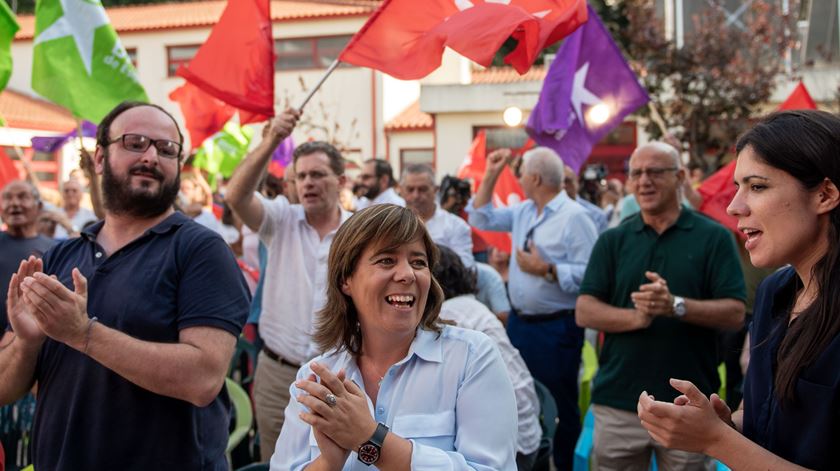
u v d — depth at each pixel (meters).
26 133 24.78
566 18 3.83
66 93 5.02
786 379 1.91
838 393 1.83
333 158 4.50
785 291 2.15
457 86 21.59
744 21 17.28
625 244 4.15
